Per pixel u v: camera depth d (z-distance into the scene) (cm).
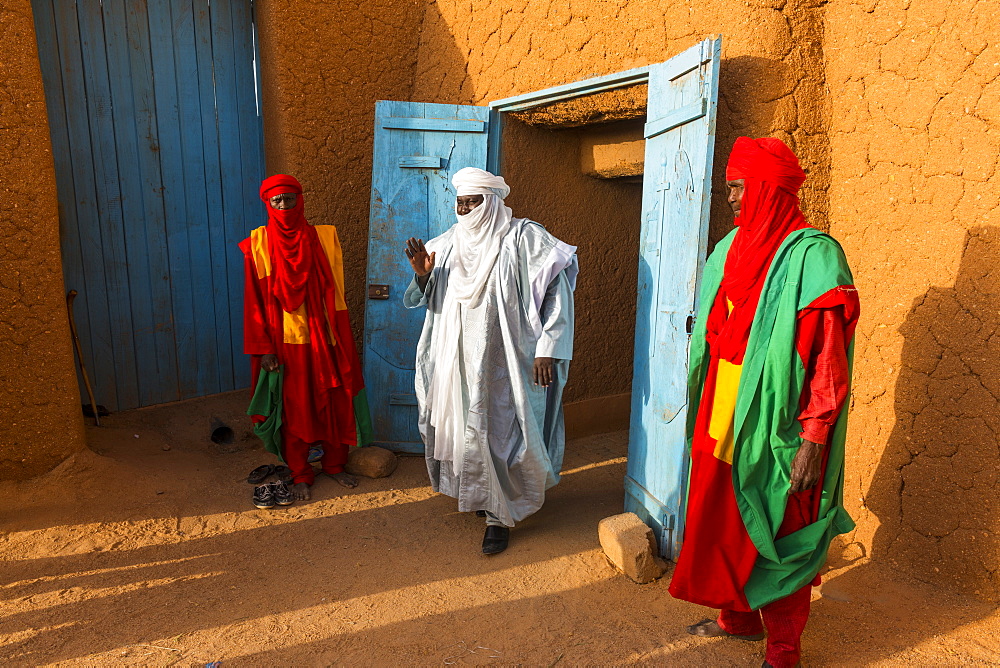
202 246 573
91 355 531
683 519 361
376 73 571
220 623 321
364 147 573
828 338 246
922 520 334
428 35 574
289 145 537
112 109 520
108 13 510
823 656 287
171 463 494
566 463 524
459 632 315
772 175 256
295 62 532
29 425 437
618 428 602
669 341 367
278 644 305
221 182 575
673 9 390
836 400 246
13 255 422
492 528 393
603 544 377
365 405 494
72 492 433
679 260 354
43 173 429
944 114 319
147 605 335
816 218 368
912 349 335
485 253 392
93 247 523
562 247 391
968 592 318
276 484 453
